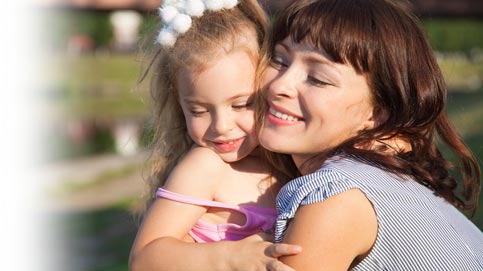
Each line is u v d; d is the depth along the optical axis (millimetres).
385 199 2484
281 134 2686
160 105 3123
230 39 2848
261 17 2949
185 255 2607
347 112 2627
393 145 2730
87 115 22266
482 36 38156
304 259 2412
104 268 7957
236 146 2900
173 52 2914
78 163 15133
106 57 35312
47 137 18344
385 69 2623
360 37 2582
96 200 11844
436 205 2646
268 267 2451
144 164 3648
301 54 2648
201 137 2918
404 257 2475
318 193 2453
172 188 2838
